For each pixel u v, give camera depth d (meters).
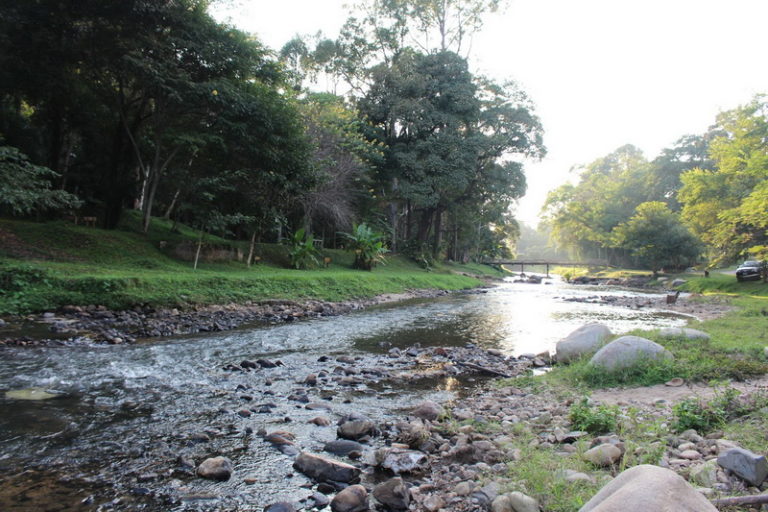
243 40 19.61
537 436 4.83
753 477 3.27
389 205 43.59
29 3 16.17
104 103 21.89
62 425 4.96
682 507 2.25
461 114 38.03
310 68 38.66
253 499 3.62
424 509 3.43
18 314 10.81
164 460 4.24
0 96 19.77
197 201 21.23
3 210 19.78
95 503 3.46
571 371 7.61
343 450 4.55
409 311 18.34
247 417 5.47
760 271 29.77
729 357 7.51
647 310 20.70
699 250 42.75
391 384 7.38
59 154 22.12
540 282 52.75
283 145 20.83
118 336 9.89
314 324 13.62
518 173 39.78
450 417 5.61
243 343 10.20
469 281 38.75
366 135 36.34
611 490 2.60
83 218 21.52
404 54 37.06
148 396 6.11
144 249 18.67
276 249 26.56
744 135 29.25
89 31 17.22
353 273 26.19
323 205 28.11
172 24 17.91
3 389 6.12
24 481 3.75
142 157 24.47
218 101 18.19
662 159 65.69
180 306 13.34
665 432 4.61
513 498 3.29
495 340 12.21
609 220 61.25
